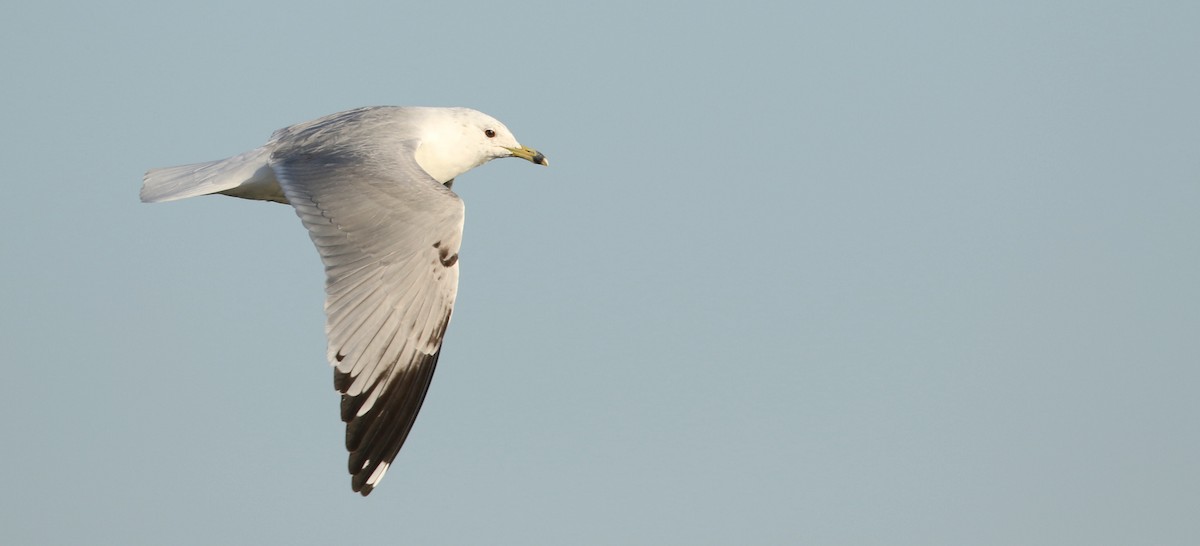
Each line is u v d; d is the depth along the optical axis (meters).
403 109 15.08
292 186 12.62
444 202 12.08
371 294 11.80
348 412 11.73
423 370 12.03
